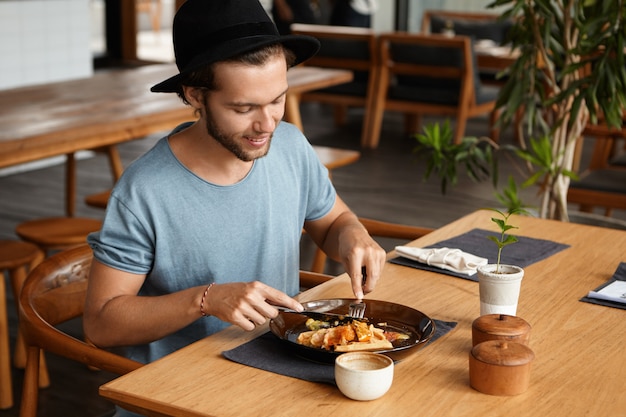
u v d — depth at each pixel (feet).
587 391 4.64
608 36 10.55
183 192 5.80
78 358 5.62
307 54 5.81
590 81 9.97
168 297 5.34
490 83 25.46
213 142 5.77
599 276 6.59
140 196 5.70
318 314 5.49
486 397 4.54
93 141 11.04
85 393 10.25
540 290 6.26
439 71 22.81
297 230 6.59
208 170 5.87
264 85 5.23
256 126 5.33
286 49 5.68
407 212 17.65
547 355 5.11
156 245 5.77
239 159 5.77
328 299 5.84
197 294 5.23
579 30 10.20
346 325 5.16
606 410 4.42
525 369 4.55
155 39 42.75
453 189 19.42
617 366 4.97
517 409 4.42
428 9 30.42
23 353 10.71
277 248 6.31
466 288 6.31
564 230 7.83
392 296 6.12
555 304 5.98
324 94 24.71
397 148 23.63
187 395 4.56
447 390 4.62
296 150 6.52
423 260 6.72
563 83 10.74
